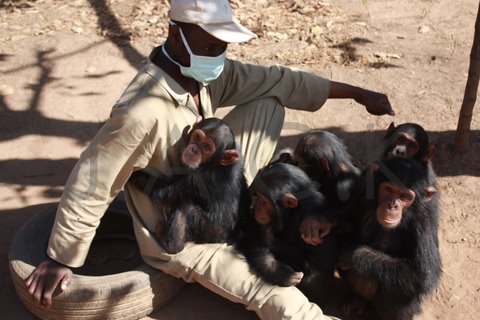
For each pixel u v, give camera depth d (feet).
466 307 8.06
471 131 10.94
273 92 8.84
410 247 7.50
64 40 13.47
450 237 9.02
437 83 12.06
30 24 14.05
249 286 7.51
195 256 7.70
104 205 7.40
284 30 13.71
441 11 14.37
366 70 12.47
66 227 7.29
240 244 7.96
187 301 8.12
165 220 7.87
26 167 10.47
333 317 7.57
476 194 9.73
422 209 7.39
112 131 7.13
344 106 11.64
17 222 9.39
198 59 7.23
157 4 14.66
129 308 7.64
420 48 13.07
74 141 11.03
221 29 7.06
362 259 7.55
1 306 8.06
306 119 11.33
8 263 8.70
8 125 11.33
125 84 12.27
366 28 13.75
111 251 8.96
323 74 12.34
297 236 7.96
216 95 8.52
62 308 7.49
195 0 7.02
